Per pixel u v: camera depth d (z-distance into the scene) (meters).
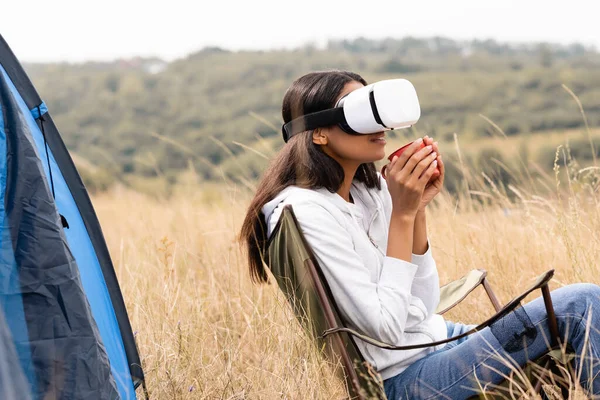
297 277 2.49
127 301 3.79
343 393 2.63
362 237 2.62
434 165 2.52
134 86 69.06
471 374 2.43
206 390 2.97
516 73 63.84
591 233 3.83
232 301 3.89
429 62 82.94
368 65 80.69
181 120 61.69
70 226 2.75
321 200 2.58
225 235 5.20
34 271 2.17
